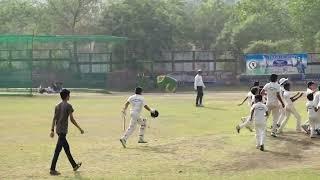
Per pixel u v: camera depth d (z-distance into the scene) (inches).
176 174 1032.8
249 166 1123.9
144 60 4835.1
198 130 1685.5
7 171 1079.0
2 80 3828.7
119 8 5029.5
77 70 4276.6
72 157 1119.0
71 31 5821.9
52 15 5890.8
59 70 4215.1
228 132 1605.6
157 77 4394.7
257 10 5792.3
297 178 958.4
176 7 6107.3
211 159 1191.6
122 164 1147.9
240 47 5457.7
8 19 5989.2
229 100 3061.0
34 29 5940.0
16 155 1263.5
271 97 1409.9
